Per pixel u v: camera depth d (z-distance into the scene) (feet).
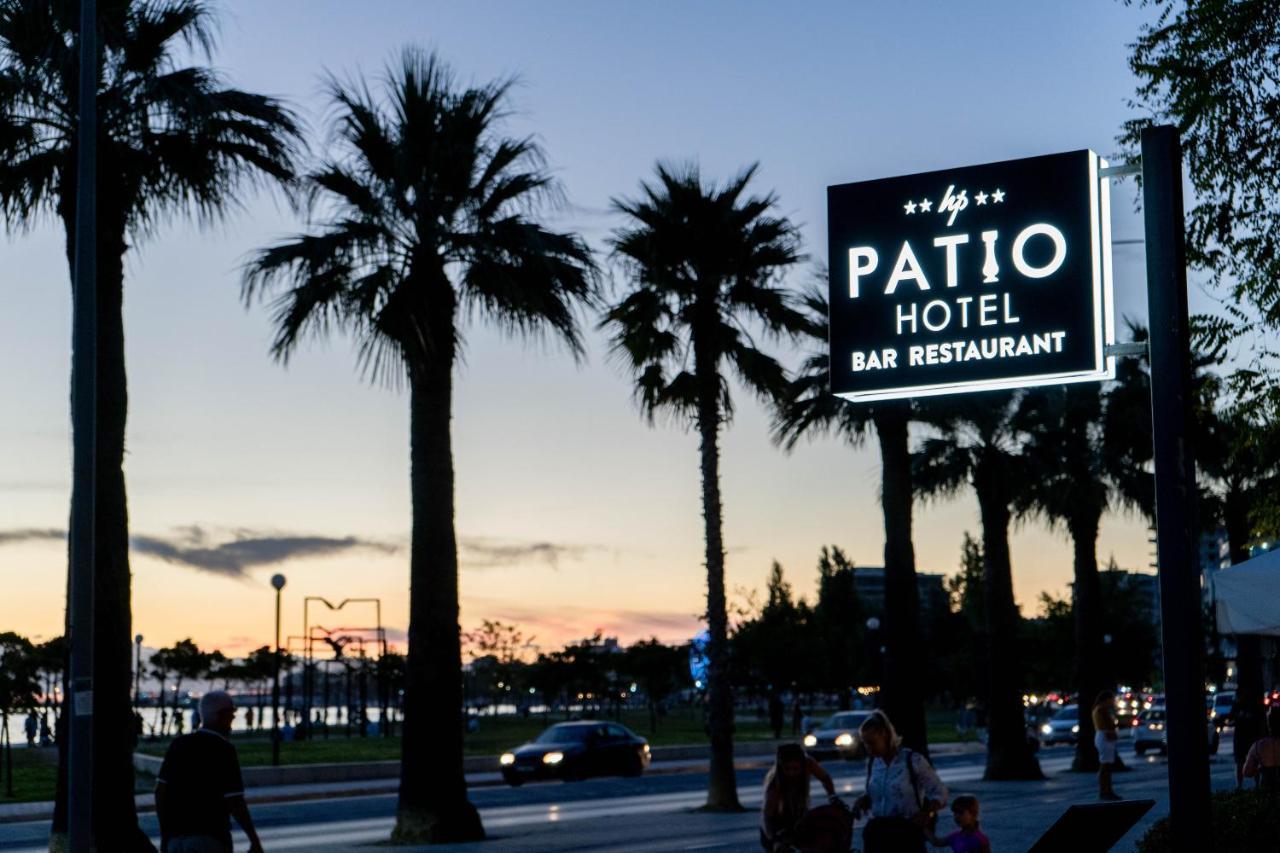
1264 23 45.11
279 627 137.08
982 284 31.58
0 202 63.21
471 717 239.50
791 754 39.63
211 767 32.78
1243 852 40.19
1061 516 135.03
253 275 74.59
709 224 96.84
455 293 77.92
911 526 105.29
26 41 61.21
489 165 77.82
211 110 61.62
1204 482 99.04
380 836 79.71
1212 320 45.91
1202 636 29.04
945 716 375.45
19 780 127.24
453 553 76.23
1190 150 45.91
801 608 348.59
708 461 98.22
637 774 138.82
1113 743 88.02
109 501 62.69
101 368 63.26
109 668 61.57
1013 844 63.46
